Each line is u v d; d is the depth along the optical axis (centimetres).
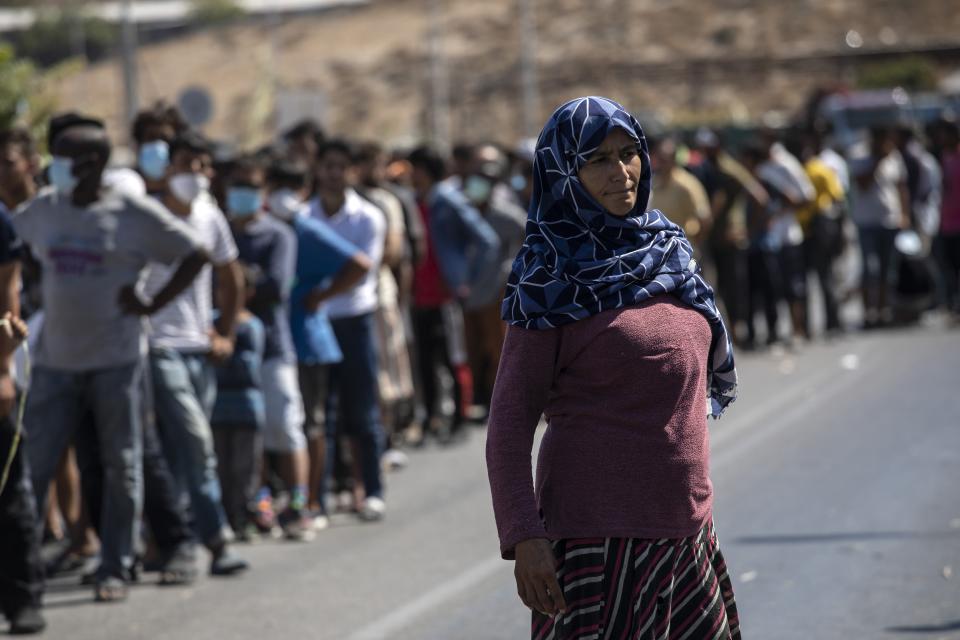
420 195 3000
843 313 4903
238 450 2134
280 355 2145
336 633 1631
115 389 1777
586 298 922
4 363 1603
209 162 1942
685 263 954
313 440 2222
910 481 2283
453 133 19475
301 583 1872
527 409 933
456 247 2930
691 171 3972
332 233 2206
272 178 2247
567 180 927
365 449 2262
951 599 1648
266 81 9156
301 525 2148
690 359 937
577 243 935
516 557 917
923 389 3212
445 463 2727
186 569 1892
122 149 13338
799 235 4134
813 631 1555
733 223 3950
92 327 1759
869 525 2014
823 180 4159
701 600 946
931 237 4481
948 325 4444
